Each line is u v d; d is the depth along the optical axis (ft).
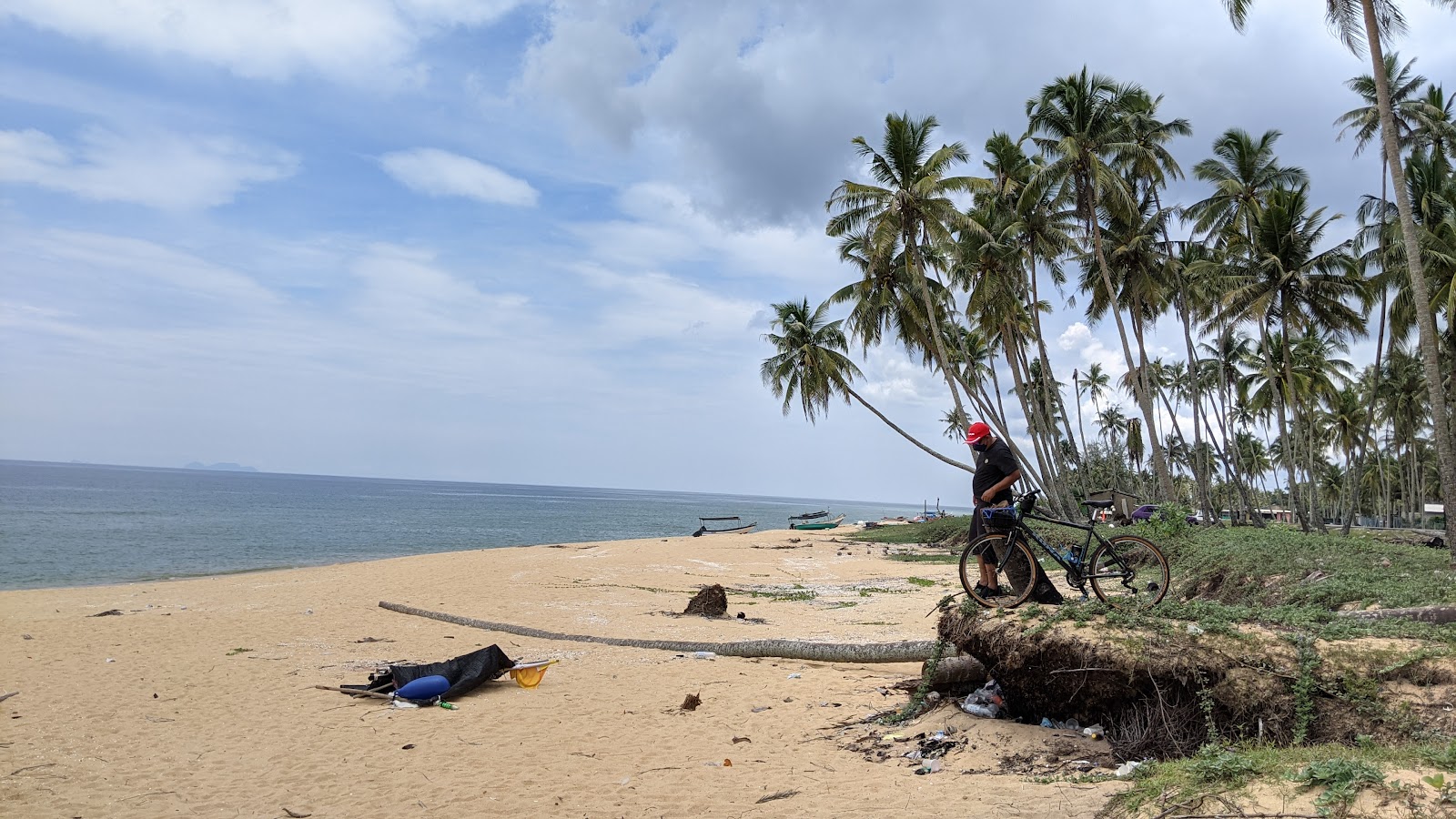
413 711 30.30
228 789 21.97
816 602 64.39
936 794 19.13
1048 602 24.75
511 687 34.32
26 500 252.83
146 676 35.94
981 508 25.41
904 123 96.78
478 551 119.96
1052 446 115.14
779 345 130.00
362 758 24.62
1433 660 18.97
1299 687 19.11
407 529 200.03
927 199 96.17
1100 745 21.17
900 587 74.23
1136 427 228.84
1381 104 59.93
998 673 24.22
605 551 116.98
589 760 24.31
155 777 22.93
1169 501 88.12
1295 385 131.13
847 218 102.22
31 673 36.29
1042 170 99.55
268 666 38.29
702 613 55.26
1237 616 22.11
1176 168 105.09
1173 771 16.72
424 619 54.39
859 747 24.47
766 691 32.96
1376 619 22.63
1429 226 93.81
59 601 63.46
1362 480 245.65
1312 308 106.22
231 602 62.03
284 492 483.92
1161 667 20.66
